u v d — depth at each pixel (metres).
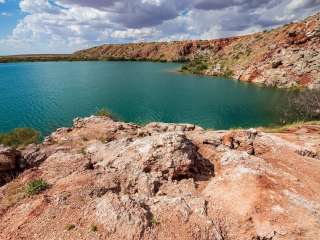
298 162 19.23
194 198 13.45
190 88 97.44
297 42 102.12
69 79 121.44
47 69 171.25
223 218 12.45
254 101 75.38
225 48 164.50
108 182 14.51
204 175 16.42
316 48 95.75
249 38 151.62
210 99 79.06
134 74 140.12
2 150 16.86
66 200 12.89
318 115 56.19
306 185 15.37
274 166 18.16
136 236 10.91
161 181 15.15
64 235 11.02
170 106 71.19
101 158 18.22
